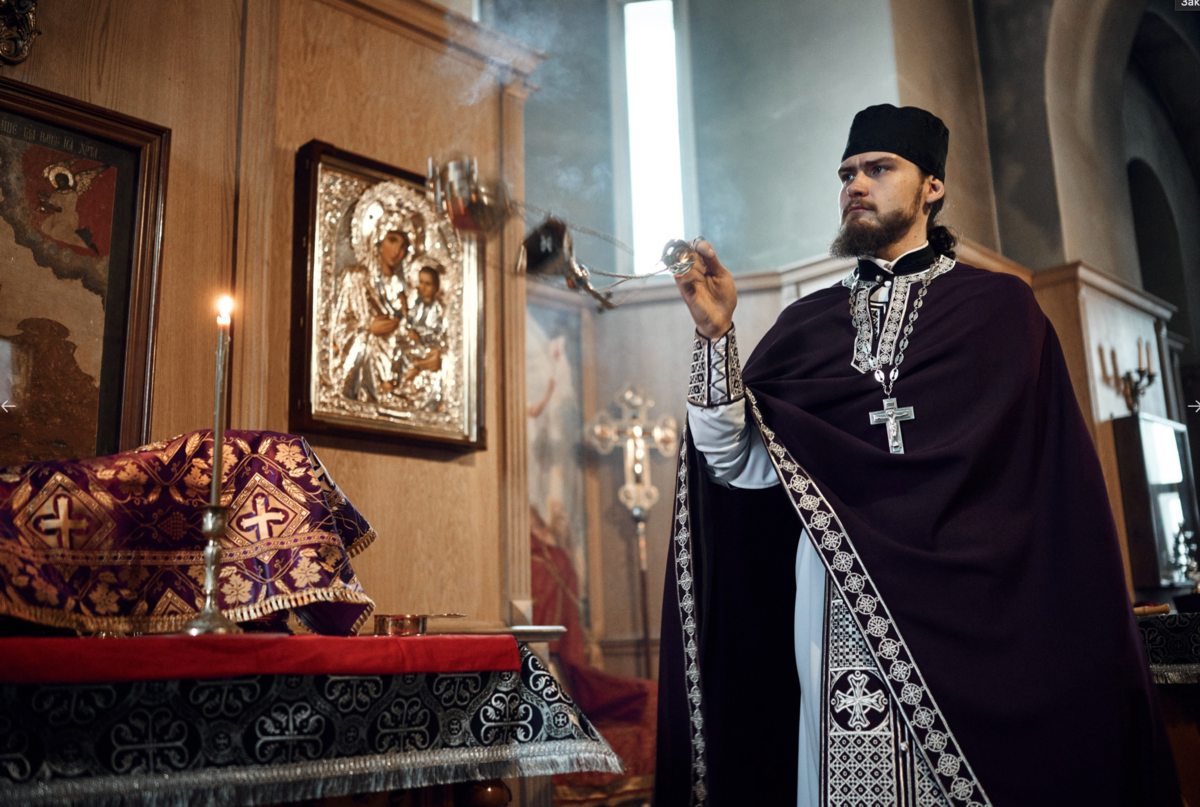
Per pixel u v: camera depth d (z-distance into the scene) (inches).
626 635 314.5
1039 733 74.7
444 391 154.9
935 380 87.4
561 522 315.9
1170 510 315.0
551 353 324.8
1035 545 81.0
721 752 89.2
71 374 119.2
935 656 77.0
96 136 125.6
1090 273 317.1
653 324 331.6
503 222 98.7
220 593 84.5
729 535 93.5
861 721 78.6
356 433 142.2
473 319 160.4
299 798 72.0
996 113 345.1
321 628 89.5
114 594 80.0
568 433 324.2
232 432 90.4
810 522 83.4
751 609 92.6
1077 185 340.8
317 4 153.9
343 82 155.1
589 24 355.6
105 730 63.9
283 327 140.6
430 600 149.2
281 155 145.6
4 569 74.3
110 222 125.6
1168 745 76.5
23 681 60.4
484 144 171.9
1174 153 423.8
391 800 86.7
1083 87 355.9
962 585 78.5
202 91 137.0
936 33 331.3
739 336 304.2
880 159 94.4
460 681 84.5
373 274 149.1
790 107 328.5
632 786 238.4
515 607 158.6
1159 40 401.7
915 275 94.6
